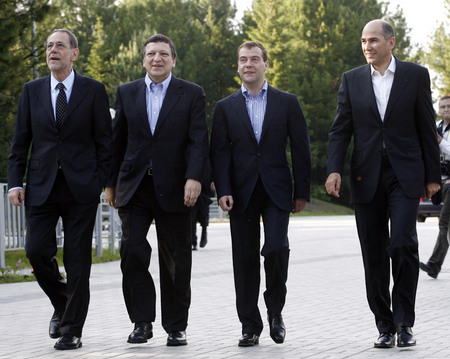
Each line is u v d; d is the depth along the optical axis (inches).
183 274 238.1
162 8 2625.5
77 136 237.5
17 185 238.1
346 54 2556.6
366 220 236.2
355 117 237.0
